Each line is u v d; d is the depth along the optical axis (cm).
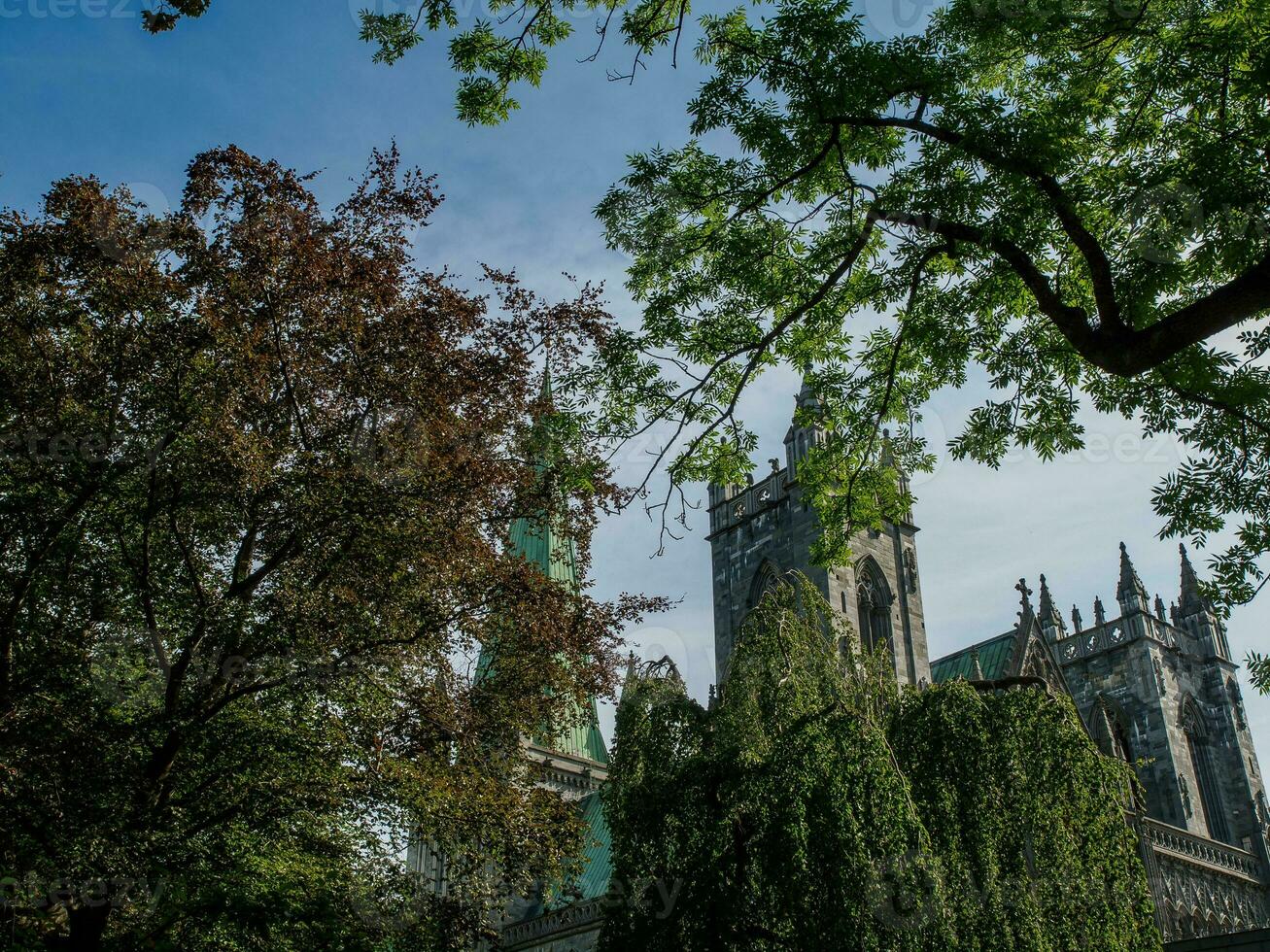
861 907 2050
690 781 2439
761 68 2131
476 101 2228
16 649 2388
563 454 2467
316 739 2464
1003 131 1964
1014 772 2300
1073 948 2138
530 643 2659
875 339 2541
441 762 2633
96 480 2303
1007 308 2339
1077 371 2286
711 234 2373
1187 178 1884
